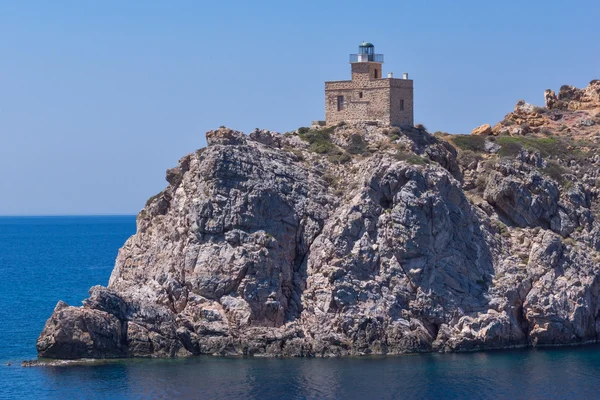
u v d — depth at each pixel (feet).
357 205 465.06
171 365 424.87
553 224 508.94
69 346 435.94
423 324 456.86
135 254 496.64
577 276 484.33
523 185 507.71
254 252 457.68
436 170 477.77
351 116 554.46
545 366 428.15
